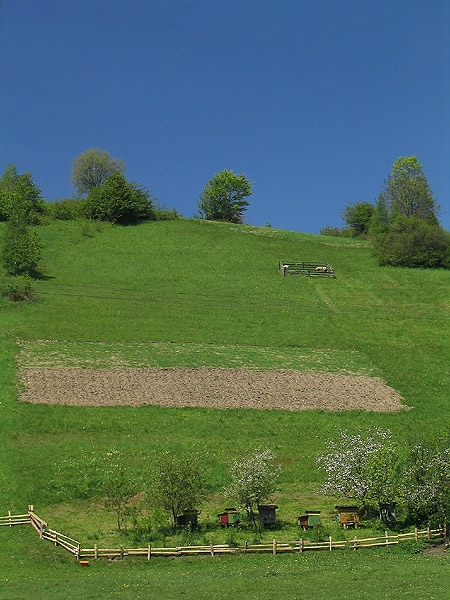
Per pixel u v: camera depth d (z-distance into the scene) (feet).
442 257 336.70
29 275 277.64
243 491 115.85
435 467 112.68
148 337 222.48
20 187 369.91
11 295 244.42
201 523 115.65
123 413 165.17
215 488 134.51
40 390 172.96
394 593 79.61
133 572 92.73
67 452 142.82
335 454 123.13
